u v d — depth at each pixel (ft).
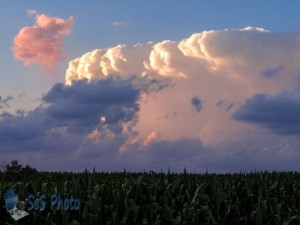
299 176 86.84
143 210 56.29
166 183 68.28
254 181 73.56
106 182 63.52
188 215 54.39
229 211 58.23
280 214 57.62
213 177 81.46
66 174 85.76
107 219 53.36
